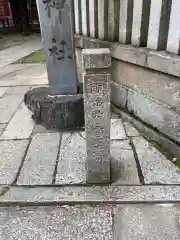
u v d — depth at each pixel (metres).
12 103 4.80
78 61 5.23
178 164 2.90
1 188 2.62
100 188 2.58
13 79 6.29
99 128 2.35
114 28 3.72
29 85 5.80
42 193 2.54
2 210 2.40
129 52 3.37
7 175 2.82
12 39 12.43
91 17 4.32
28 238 2.12
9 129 3.83
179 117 2.80
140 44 3.26
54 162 3.00
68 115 3.64
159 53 2.86
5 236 2.15
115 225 2.21
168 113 2.97
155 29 2.91
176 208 2.35
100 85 2.16
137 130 3.66
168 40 2.78
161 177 2.70
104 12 3.82
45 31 3.39
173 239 2.06
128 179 2.69
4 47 10.51
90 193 2.52
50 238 2.12
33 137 3.57
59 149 3.26
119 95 4.07
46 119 3.74
